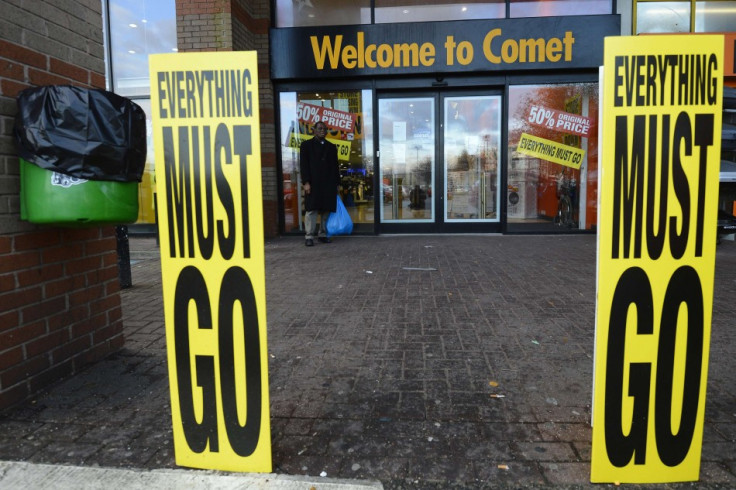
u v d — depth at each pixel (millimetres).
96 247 3443
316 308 4715
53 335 3039
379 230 10023
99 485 2057
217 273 2068
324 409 2707
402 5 9422
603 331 1956
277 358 3473
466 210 9922
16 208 2730
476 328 4043
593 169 9586
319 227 9711
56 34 3047
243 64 1959
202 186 2037
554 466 2152
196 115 2010
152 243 9781
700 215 1910
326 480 2055
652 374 1981
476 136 9734
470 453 2260
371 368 3268
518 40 9086
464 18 9344
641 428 2006
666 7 9164
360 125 9742
